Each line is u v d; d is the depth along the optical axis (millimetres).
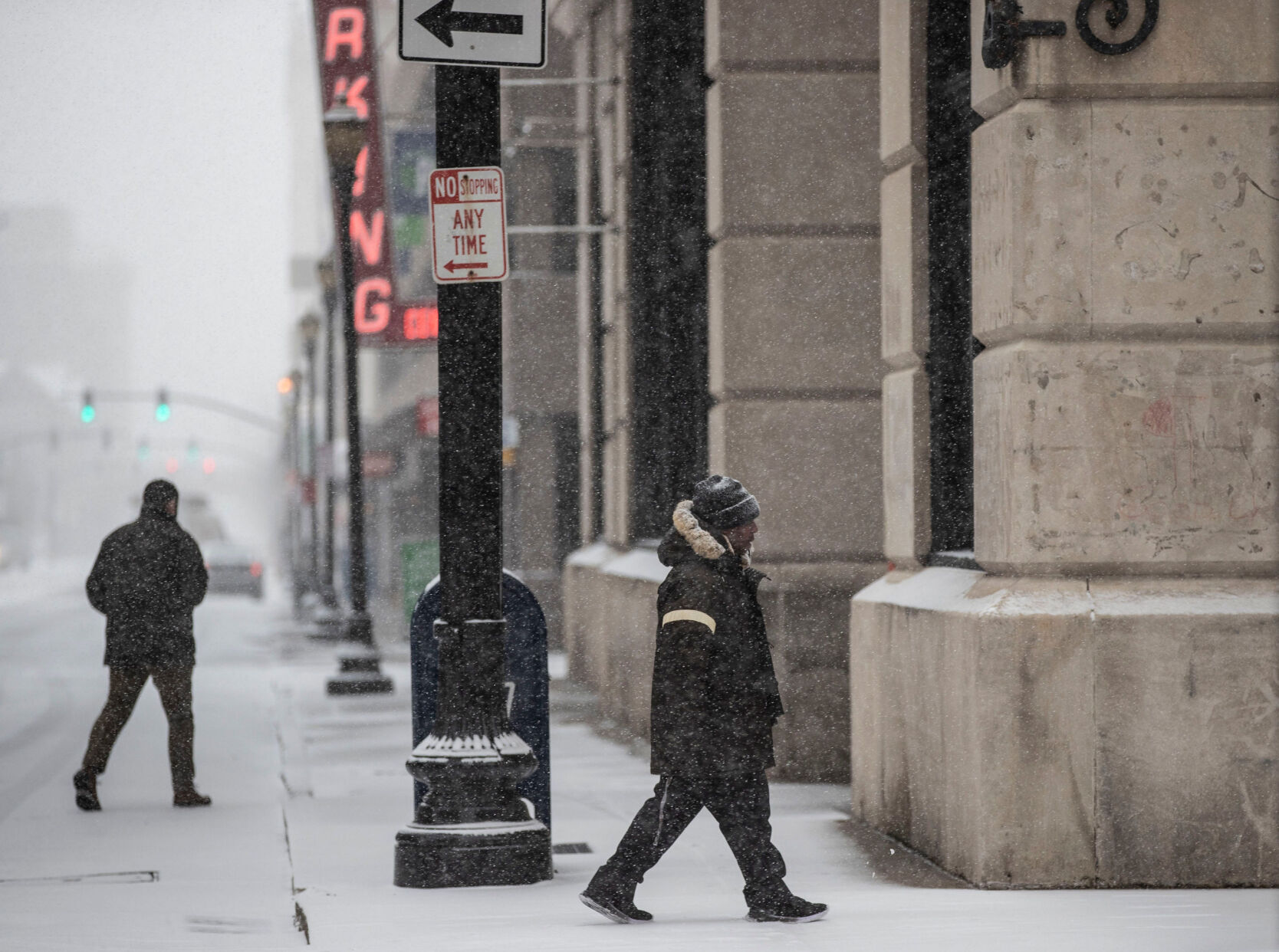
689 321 34438
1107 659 18281
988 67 19312
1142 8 18781
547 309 66500
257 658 64438
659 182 36406
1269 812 18266
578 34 45562
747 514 16469
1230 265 18828
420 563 72125
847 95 28812
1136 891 18062
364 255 65938
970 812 18688
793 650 28047
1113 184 18797
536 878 19172
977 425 19828
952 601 19781
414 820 19484
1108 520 18688
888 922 16500
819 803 25594
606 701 39875
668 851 21578
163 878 20266
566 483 66812
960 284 22625
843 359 28625
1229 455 18766
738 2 28578
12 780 30156
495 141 19375
